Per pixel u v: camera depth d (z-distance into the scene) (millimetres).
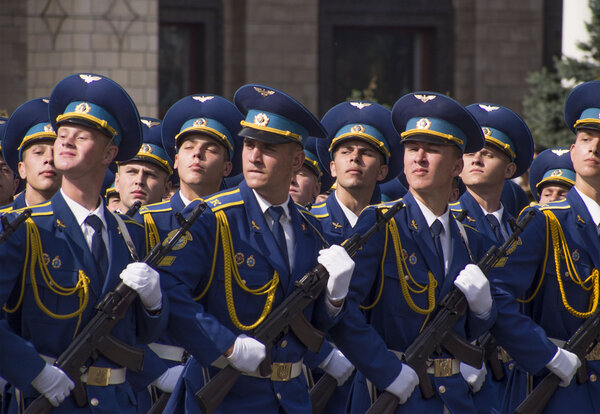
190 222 7383
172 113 10320
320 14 30531
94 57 24594
